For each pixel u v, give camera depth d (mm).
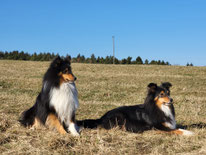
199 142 5551
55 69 6207
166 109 6816
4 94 13844
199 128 7324
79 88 17953
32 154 4809
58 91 6102
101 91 17219
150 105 6957
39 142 5324
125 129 6812
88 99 14578
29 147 5082
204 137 6113
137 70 33531
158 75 27750
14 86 17922
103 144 5285
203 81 23859
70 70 6273
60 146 5199
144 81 23406
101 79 24016
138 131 6828
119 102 13695
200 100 13922
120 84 20797
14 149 5016
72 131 6109
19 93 14703
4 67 32438
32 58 69000
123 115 6961
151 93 7031
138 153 5027
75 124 6469
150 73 30719
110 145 5309
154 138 5875
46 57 68625
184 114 10039
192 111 10750
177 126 7582
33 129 6363
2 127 6336
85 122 7062
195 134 6293
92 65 38219
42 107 6328
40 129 6336
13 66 34406
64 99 6117
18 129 6250
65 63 6285
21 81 19859
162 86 7020
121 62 67312
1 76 22625
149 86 6934
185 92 17625
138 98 15133
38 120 6473
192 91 17938
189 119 8875
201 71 32625
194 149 5270
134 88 19125
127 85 20234
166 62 68500
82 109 10586
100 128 6812
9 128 6355
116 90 18156
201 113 10562
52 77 6168
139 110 7148
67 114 6227
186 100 13867
